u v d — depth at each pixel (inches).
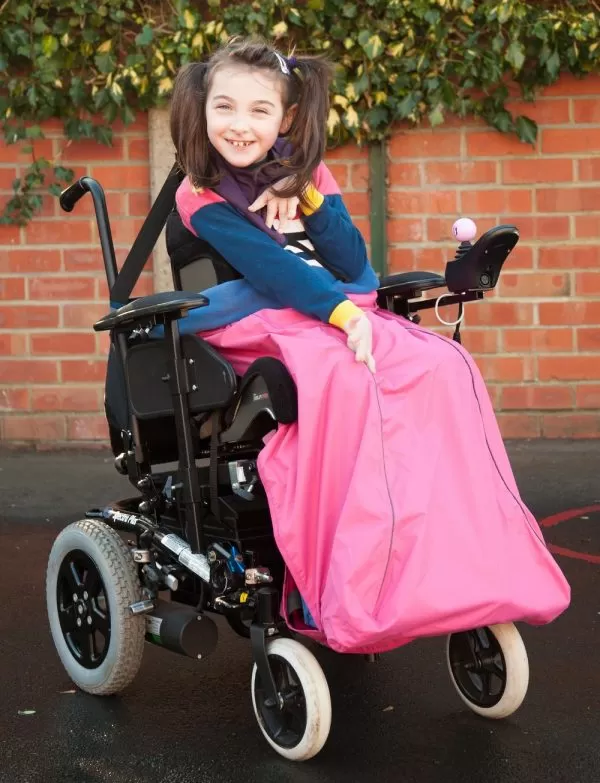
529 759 105.1
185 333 112.7
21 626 145.8
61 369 250.1
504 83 241.4
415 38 237.5
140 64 235.8
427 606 92.8
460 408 101.7
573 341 245.9
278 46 240.5
